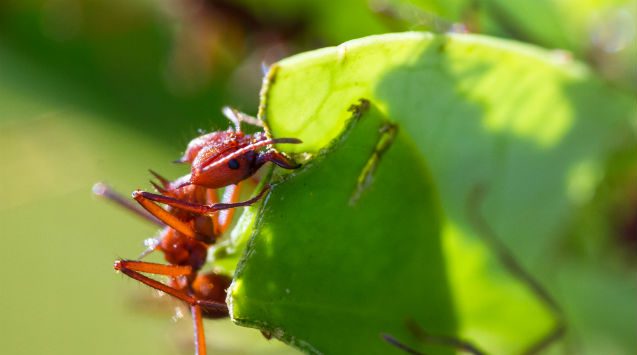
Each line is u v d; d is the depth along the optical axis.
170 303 0.05
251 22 0.05
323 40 0.05
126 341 0.05
